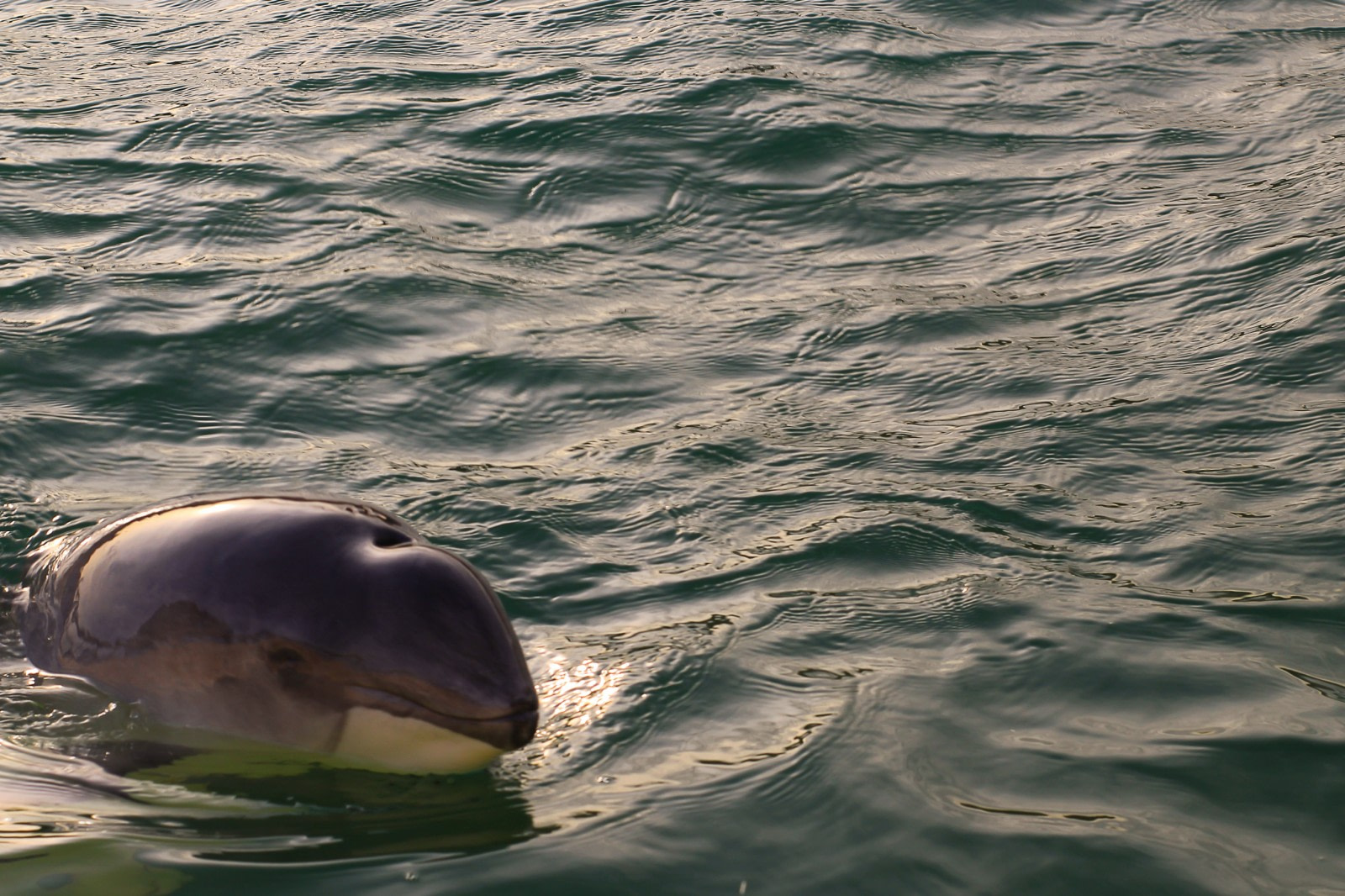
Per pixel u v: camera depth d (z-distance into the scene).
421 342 6.61
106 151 8.95
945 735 3.61
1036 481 5.24
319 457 5.53
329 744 3.33
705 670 3.95
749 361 6.50
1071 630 4.16
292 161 8.80
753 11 11.65
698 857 3.09
